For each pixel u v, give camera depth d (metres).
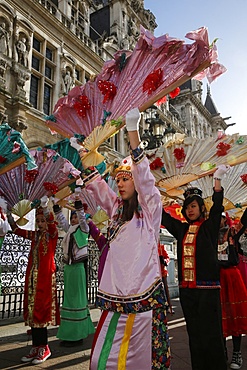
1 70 12.60
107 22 24.22
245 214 3.66
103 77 2.43
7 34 13.25
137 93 2.22
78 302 4.36
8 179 3.25
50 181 3.07
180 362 3.71
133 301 1.91
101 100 2.42
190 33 1.92
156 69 2.14
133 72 2.27
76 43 17.34
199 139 3.06
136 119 2.01
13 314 6.40
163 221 3.21
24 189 3.28
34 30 14.76
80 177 2.70
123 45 22.80
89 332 4.45
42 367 3.43
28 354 3.92
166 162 3.18
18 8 14.02
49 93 15.59
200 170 3.09
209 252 2.78
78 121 2.59
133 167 2.04
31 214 7.31
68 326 4.26
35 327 3.64
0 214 3.26
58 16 16.75
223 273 3.86
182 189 3.49
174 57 2.06
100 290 2.07
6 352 4.01
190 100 35.31
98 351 1.90
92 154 2.44
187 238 2.94
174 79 2.06
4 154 2.74
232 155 2.92
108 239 2.18
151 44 2.05
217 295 2.71
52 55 16.09
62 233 10.23
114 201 2.41
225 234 3.95
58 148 2.80
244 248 6.11
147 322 1.88
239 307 3.71
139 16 27.19
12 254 7.10
